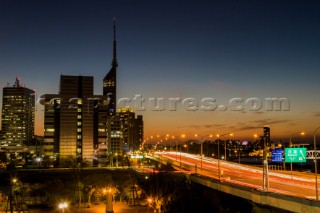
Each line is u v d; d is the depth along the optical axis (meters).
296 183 107.00
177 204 107.62
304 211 62.09
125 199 138.50
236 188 87.88
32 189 168.25
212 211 102.50
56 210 116.06
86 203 130.62
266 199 74.38
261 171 155.75
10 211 111.06
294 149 94.88
